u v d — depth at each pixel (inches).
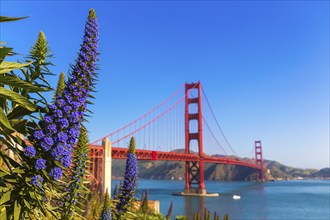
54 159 198.2
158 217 784.9
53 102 209.5
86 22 219.5
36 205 196.1
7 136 201.9
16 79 192.2
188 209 2854.3
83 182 245.6
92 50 215.5
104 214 285.3
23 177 195.2
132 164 306.2
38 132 196.4
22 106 197.6
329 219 2625.5
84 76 209.8
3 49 181.9
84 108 212.7
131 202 302.8
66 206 237.9
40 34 231.9
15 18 168.1
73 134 202.8
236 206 3353.8
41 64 226.2
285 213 2960.1
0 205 186.5
